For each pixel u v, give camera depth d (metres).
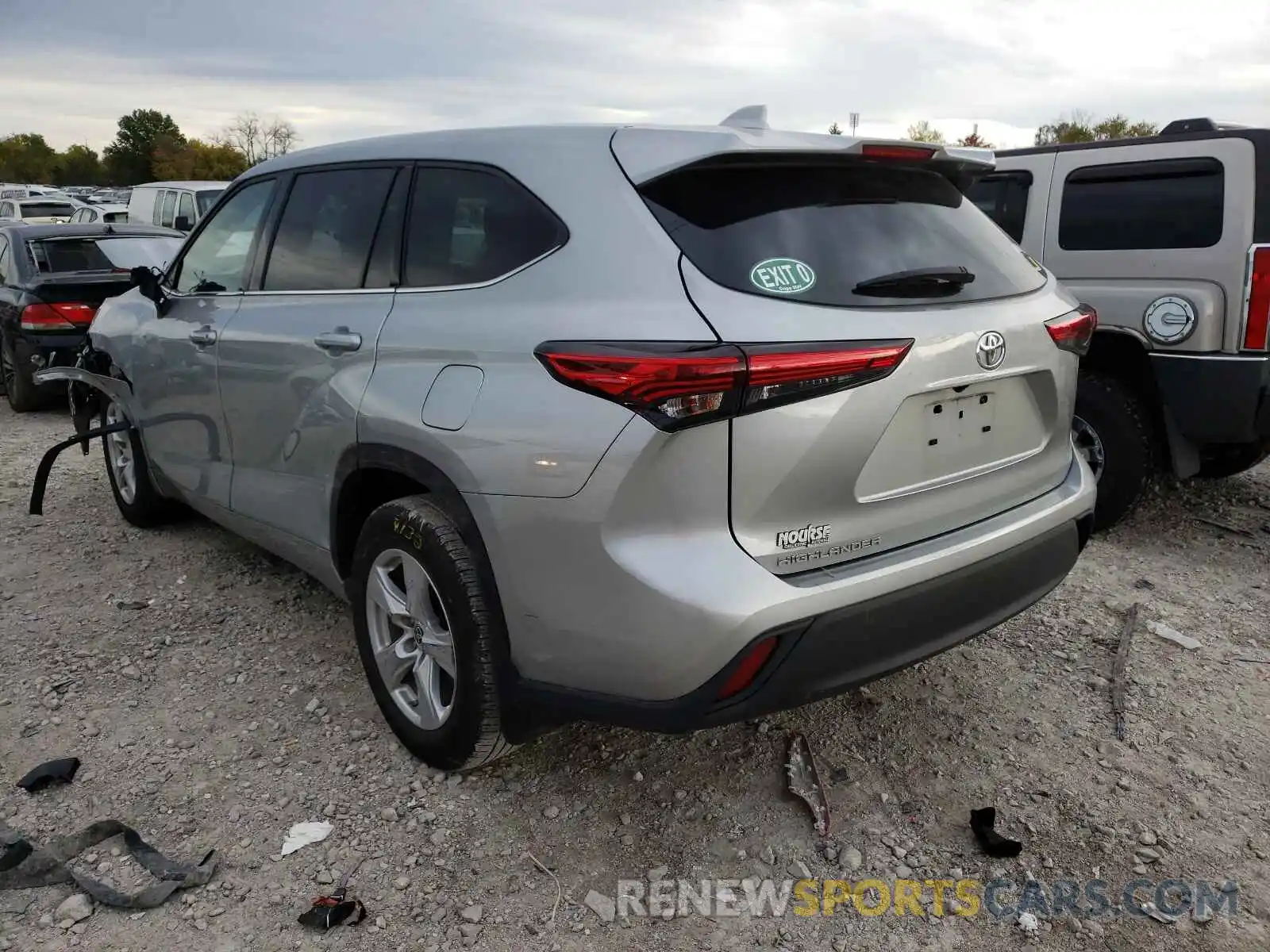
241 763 3.06
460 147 2.95
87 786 2.94
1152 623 4.02
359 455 2.96
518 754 3.09
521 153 2.74
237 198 4.02
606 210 2.49
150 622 4.05
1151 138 4.71
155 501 4.96
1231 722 3.30
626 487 2.24
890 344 2.32
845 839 2.73
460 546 2.64
